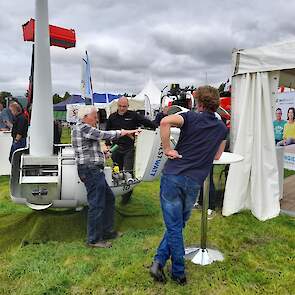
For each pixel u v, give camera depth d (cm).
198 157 261
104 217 373
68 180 355
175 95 754
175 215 263
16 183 361
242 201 468
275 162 459
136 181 416
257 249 353
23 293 264
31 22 394
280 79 562
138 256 329
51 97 364
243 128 462
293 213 468
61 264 314
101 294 267
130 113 482
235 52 470
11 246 355
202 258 320
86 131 330
